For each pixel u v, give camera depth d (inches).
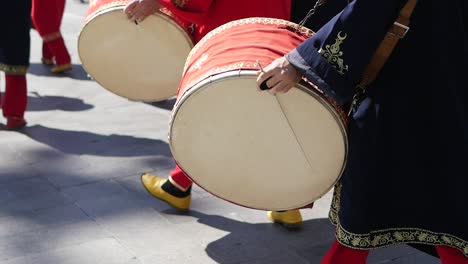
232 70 113.5
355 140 114.4
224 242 163.8
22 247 159.5
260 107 116.8
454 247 115.1
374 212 114.6
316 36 110.1
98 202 183.0
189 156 127.2
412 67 111.0
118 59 174.6
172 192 176.2
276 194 129.0
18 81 235.3
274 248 162.1
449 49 111.5
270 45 117.1
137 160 212.2
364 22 107.6
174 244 162.1
